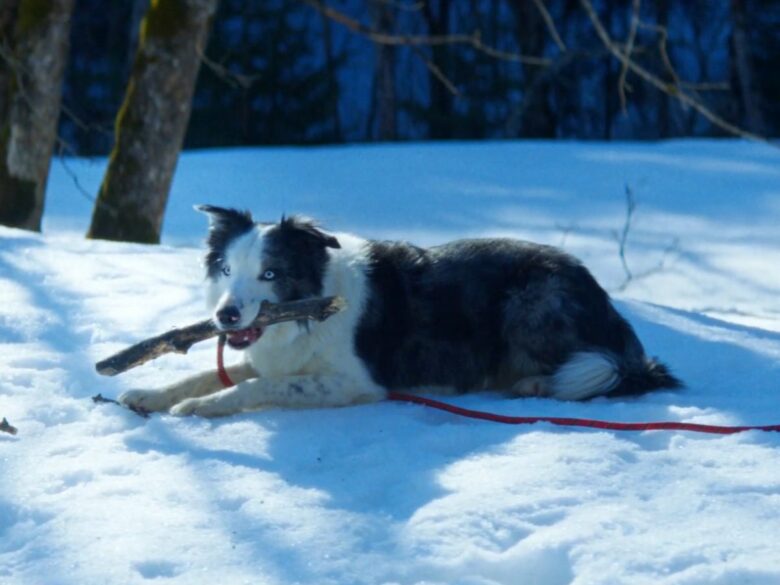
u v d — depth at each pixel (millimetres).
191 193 7793
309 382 2797
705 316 3709
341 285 2863
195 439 2578
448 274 2971
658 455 2453
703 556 2080
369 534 2176
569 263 2996
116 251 4199
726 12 15516
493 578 2088
